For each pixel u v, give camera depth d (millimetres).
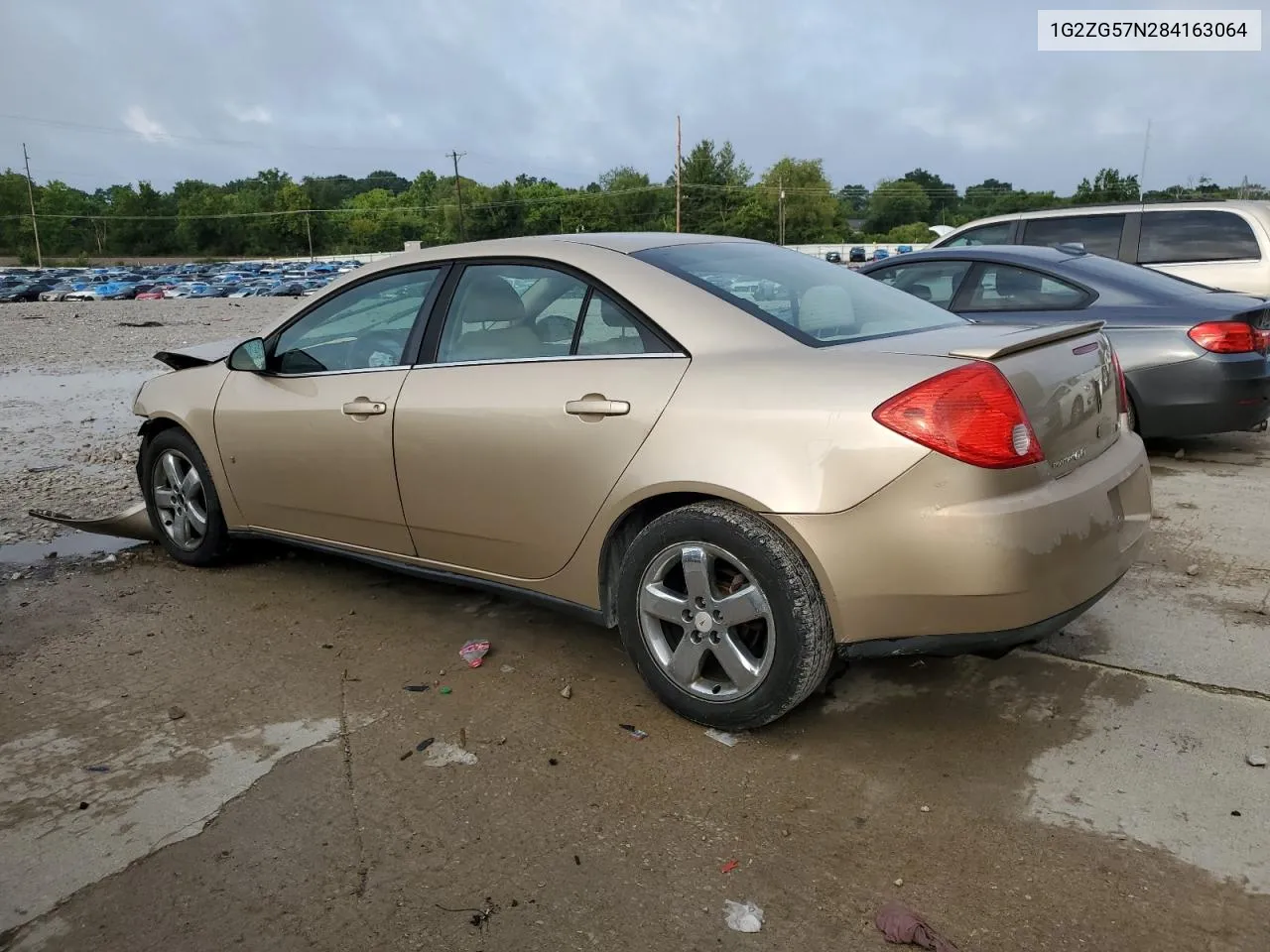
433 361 3717
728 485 2859
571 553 3336
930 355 2799
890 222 126625
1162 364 6152
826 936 2217
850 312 3369
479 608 4250
